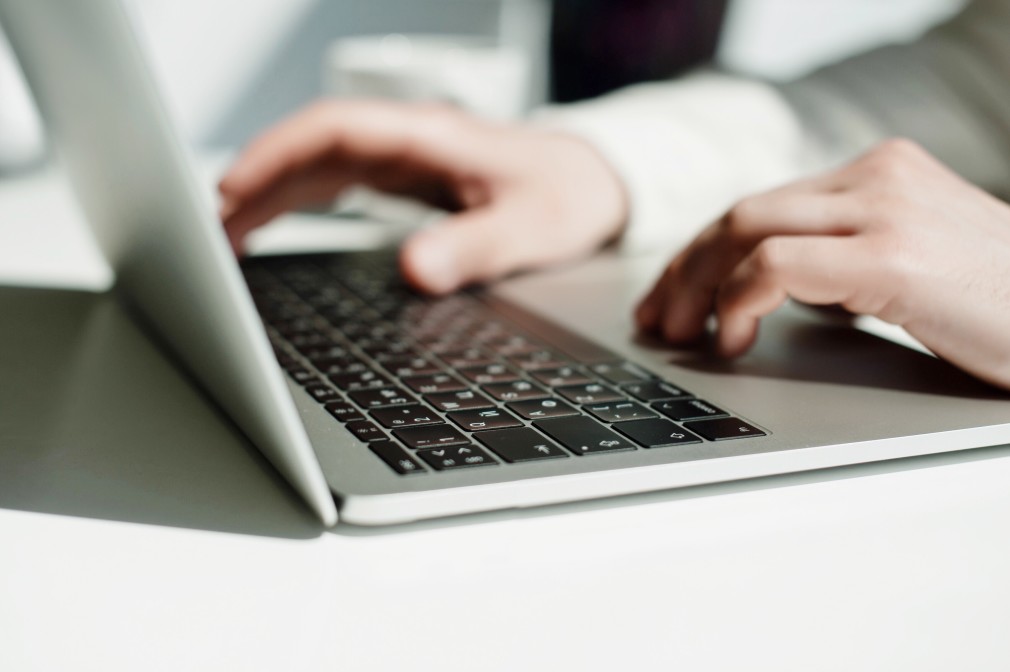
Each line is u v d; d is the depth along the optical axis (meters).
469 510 0.26
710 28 1.11
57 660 0.19
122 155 0.28
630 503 0.28
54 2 0.26
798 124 0.78
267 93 1.30
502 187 0.65
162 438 0.31
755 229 0.39
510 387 0.35
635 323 0.45
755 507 0.28
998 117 0.81
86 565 0.23
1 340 0.41
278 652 0.20
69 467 0.28
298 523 0.26
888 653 0.21
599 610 0.22
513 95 0.86
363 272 0.57
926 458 0.32
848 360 0.40
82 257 0.59
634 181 0.67
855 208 0.38
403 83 0.80
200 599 0.22
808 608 0.23
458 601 0.22
